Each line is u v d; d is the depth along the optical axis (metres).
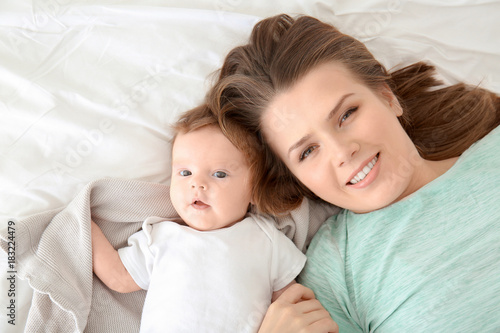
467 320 0.86
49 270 0.96
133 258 1.01
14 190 1.05
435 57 1.23
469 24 1.22
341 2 1.19
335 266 1.02
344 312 0.99
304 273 1.06
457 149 1.12
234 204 1.00
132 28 1.14
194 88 1.14
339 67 0.98
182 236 1.00
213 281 0.95
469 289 0.88
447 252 0.92
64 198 1.07
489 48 1.23
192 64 1.14
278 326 0.89
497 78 1.25
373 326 0.96
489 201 0.94
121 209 1.06
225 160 0.99
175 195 1.00
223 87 1.05
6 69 1.08
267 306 0.97
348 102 0.95
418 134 1.17
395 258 0.95
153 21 1.15
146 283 1.01
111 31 1.13
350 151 0.93
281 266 1.03
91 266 0.99
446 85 1.24
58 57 1.11
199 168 0.98
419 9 1.21
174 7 1.16
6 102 1.08
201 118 1.03
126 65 1.13
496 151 1.03
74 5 1.13
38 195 1.06
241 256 0.98
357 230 1.04
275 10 1.18
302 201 1.11
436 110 1.17
